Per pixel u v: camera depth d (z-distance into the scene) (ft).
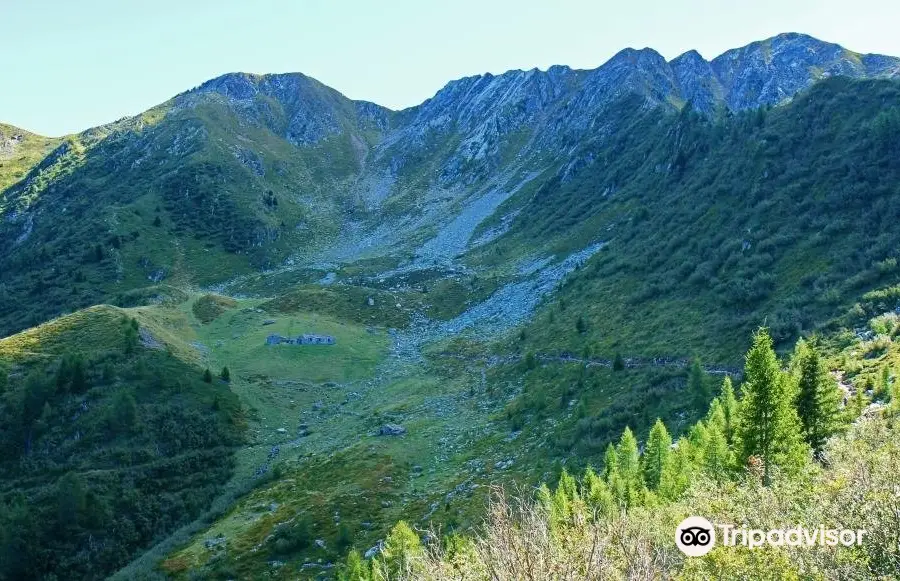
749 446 136.67
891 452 83.87
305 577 196.95
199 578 204.23
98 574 235.81
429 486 246.68
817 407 153.79
